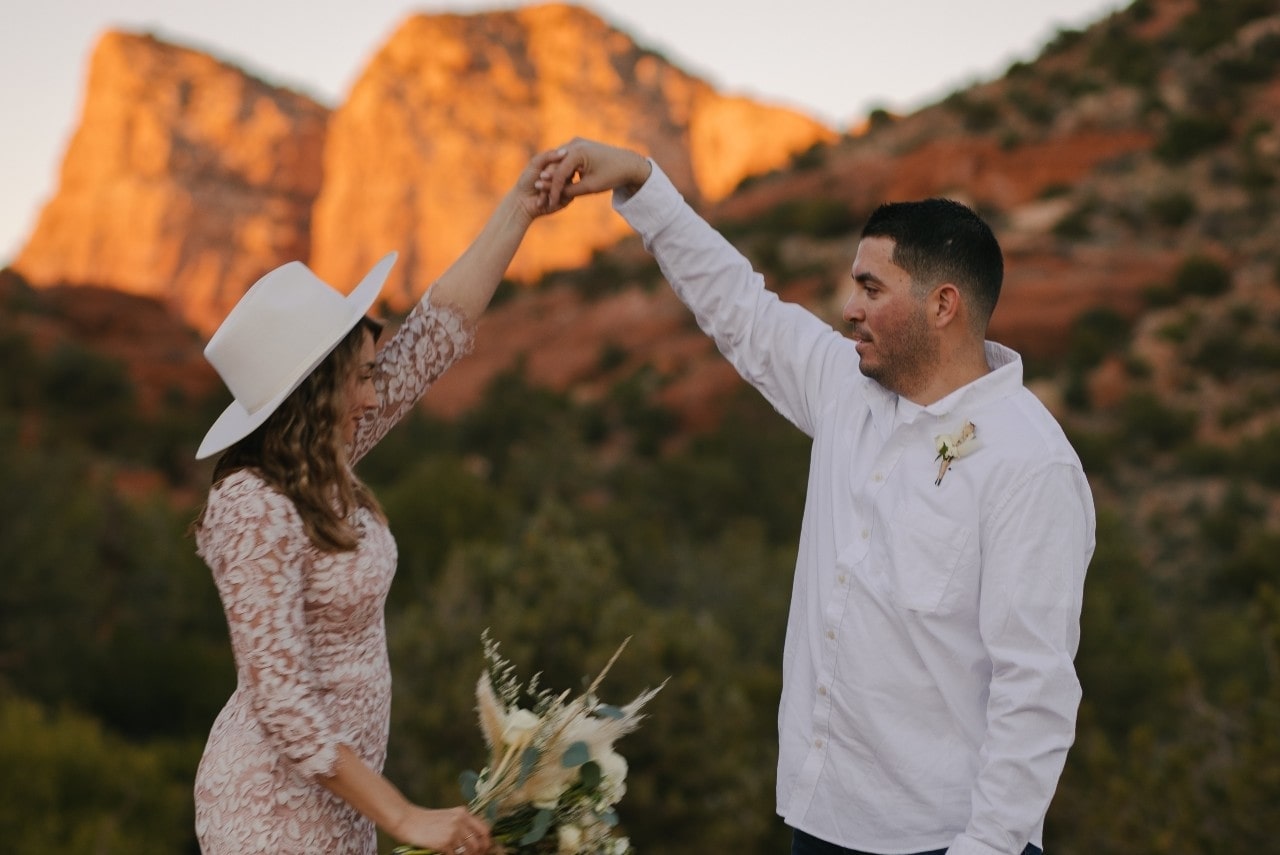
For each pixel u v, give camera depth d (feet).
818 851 8.05
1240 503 104.78
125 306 219.41
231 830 7.25
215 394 167.12
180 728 60.39
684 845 36.06
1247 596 82.23
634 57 510.58
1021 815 7.17
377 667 7.57
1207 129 186.60
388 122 468.75
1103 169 192.24
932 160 211.20
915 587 7.56
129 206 459.73
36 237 473.67
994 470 7.47
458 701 36.04
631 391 163.63
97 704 61.11
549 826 7.47
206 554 7.17
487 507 76.23
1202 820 25.63
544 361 201.46
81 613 63.52
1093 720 33.14
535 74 497.05
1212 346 138.72
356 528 7.36
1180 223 170.40
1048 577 7.34
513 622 37.14
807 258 196.13
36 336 179.32
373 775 6.95
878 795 7.68
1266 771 24.89
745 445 123.54
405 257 455.22
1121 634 52.65
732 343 9.59
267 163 479.00
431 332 8.95
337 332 7.27
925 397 7.95
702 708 37.01
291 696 6.80
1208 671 53.57
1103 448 121.19
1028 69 241.55
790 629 8.52
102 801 34.96
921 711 7.63
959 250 7.71
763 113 503.61
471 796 7.48
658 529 81.30
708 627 41.04
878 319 7.88
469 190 459.73
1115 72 217.15
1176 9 235.61
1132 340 147.33
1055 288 159.22
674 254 9.66
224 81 490.08
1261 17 217.15
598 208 442.09
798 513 110.22
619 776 7.55
